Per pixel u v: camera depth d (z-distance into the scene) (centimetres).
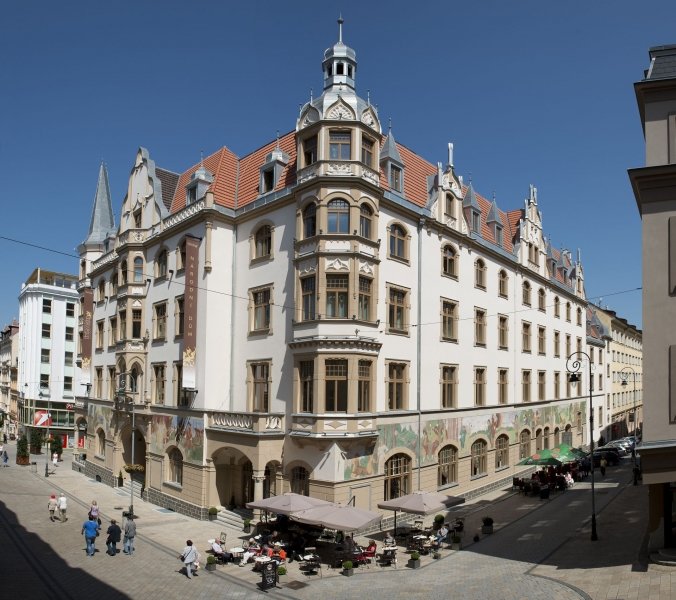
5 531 2719
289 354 2689
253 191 3136
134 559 2250
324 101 2638
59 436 7012
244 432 2642
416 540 2331
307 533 2378
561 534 2434
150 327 3606
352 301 2512
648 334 1775
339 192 2562
